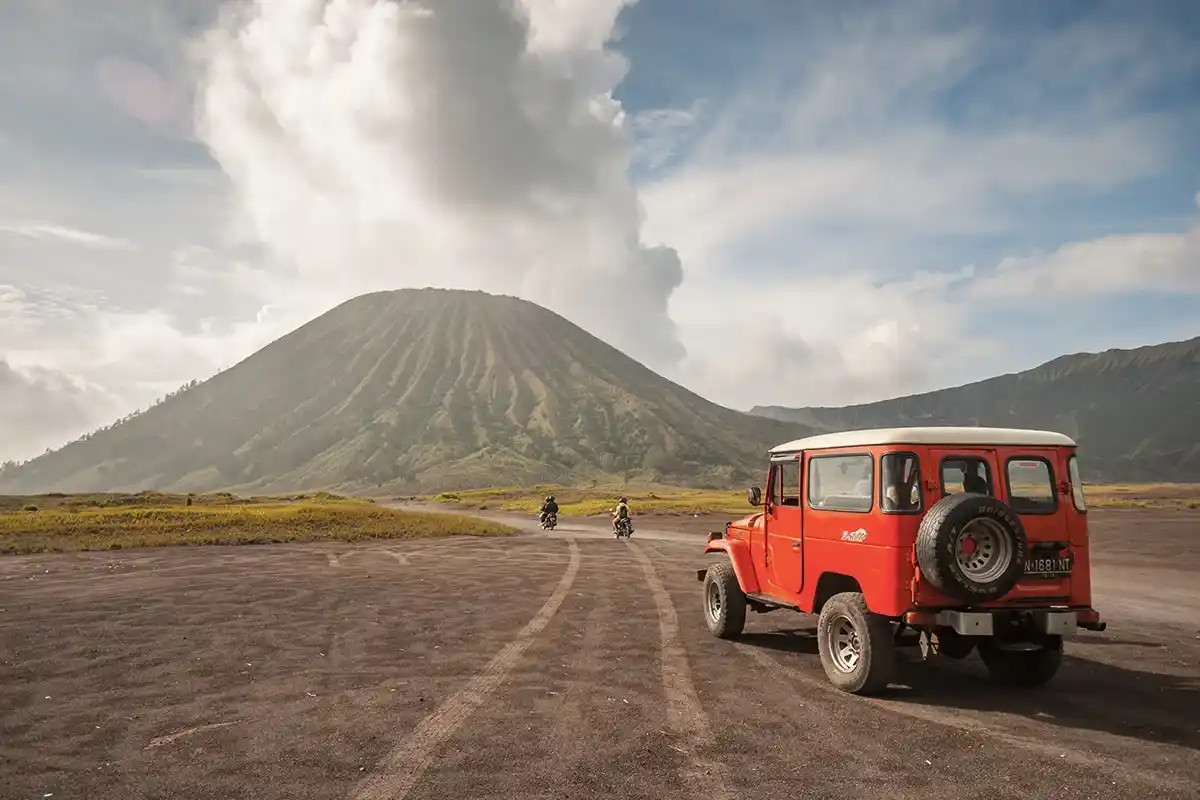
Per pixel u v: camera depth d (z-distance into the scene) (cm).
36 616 1195
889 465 730
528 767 541
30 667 853
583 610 1274
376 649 955
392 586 1575
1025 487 743
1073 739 611
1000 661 823
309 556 2278
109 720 654
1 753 570
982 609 706
